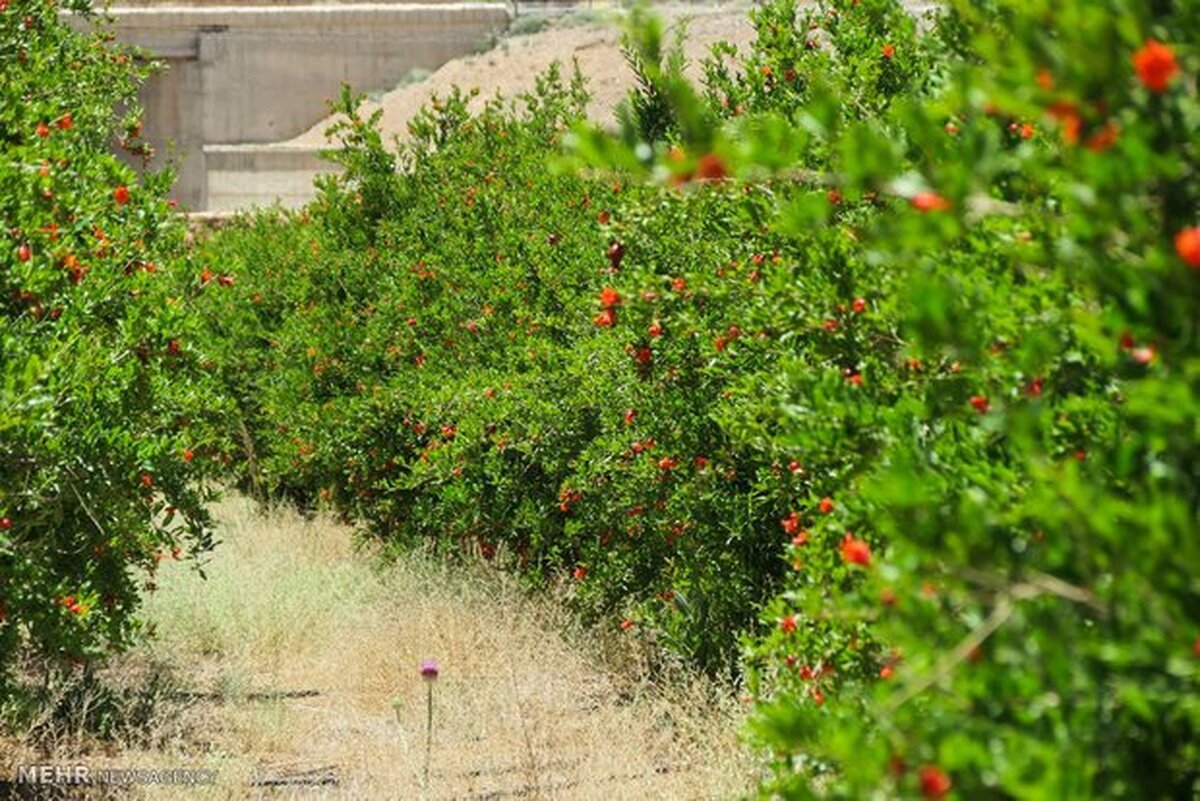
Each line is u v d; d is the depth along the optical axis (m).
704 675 10.30
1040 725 3.41
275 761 9.95
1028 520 4.15
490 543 14.41
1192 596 3.18
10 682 9.99
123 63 15.05
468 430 13.88
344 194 20.20
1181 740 3.61
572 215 14.95
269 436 19.62
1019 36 3.18
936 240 3.32
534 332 14.74
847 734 3.45
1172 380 3.29
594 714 10.22
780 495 8.84
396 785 9.06
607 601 12.18
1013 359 4.54
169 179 10.14
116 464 8.51
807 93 10.61
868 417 5.28
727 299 9.05
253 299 21.41
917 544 3.51
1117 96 3.14
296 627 13.10
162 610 13.12
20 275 7.91
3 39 10.98
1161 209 3.22
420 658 11.78
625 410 11.45
